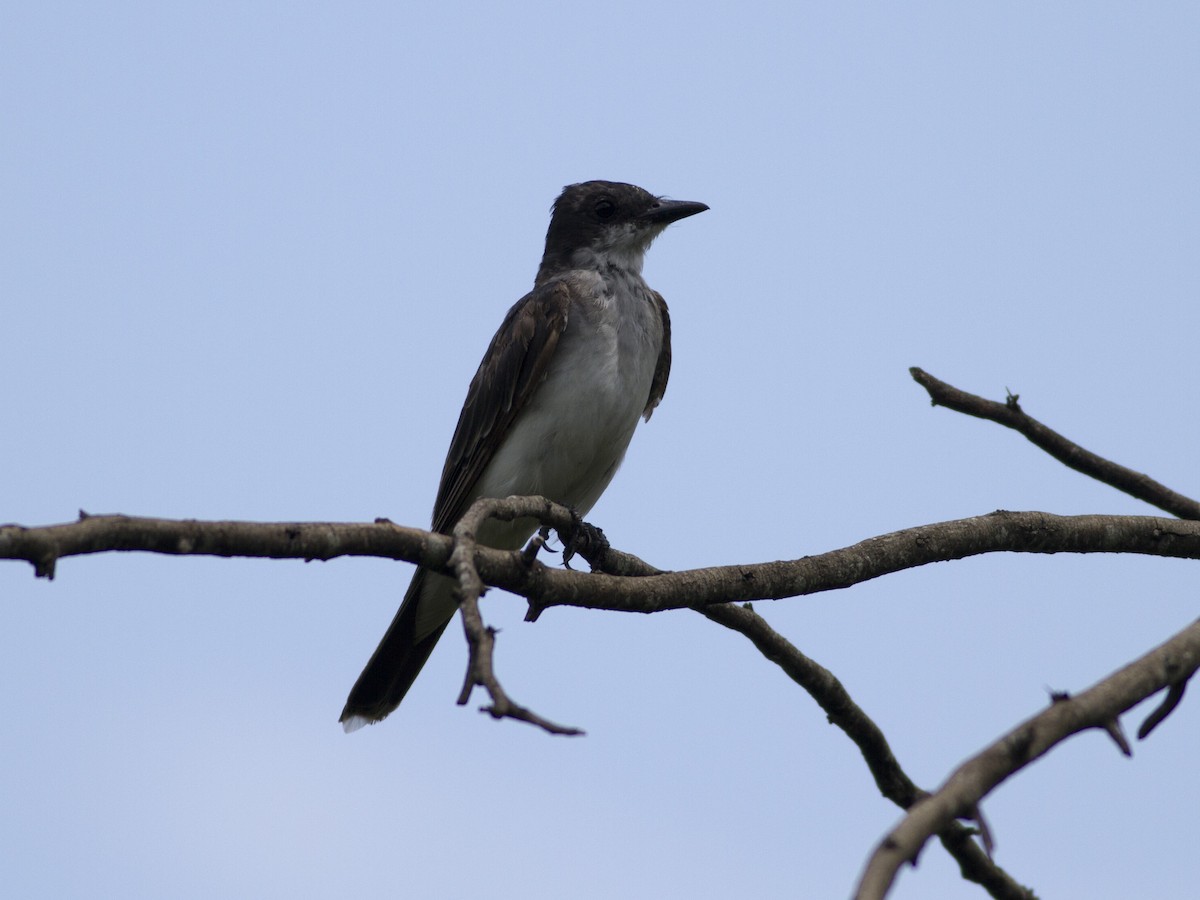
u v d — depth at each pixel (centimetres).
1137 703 658
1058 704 625
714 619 1011
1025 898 945
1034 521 1085
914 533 1048
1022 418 1195
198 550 707
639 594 927
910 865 547
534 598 891
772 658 1024
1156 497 1213
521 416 1436
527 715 569
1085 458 1207
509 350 1438
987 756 588
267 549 733
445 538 829
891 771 1061
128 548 677
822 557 1009
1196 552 1127
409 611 1375
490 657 634
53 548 627
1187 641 689
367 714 1388
